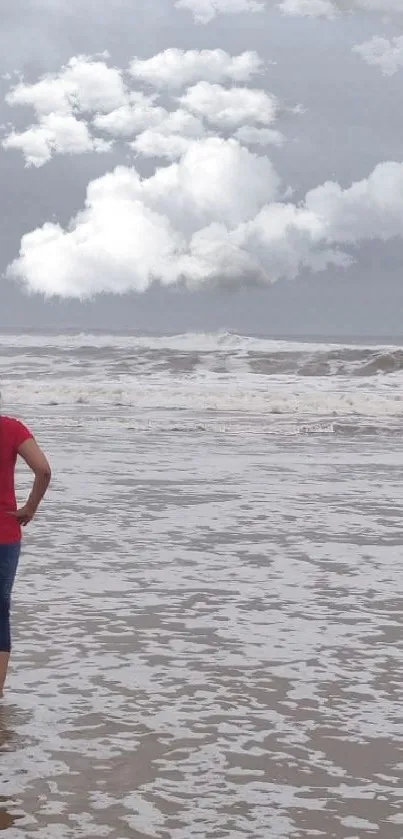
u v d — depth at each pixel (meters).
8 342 48.56
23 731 4.48
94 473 13.81
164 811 3.68
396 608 6.89
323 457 16.45
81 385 31.75
